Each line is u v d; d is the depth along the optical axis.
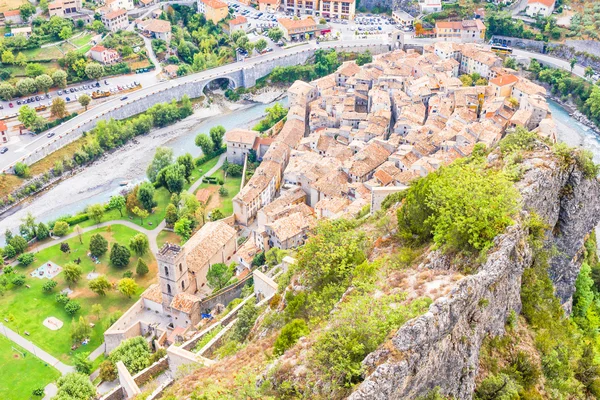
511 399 76.69
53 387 158.75
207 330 133.12
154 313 179.50
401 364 64.06
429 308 69.25
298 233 196.75
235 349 105.81
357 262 95.81
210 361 110.69
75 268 195.62
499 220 81.06
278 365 74.88
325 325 78.38
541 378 82.62
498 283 78.81
